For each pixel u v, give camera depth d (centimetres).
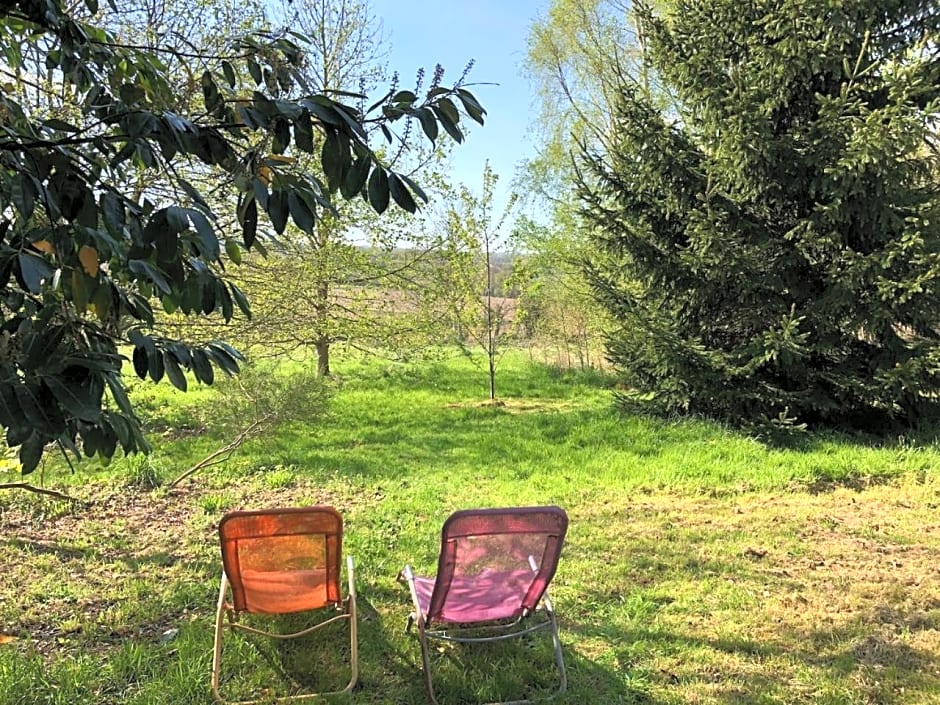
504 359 1709
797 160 775
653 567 458
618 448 798
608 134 1706
